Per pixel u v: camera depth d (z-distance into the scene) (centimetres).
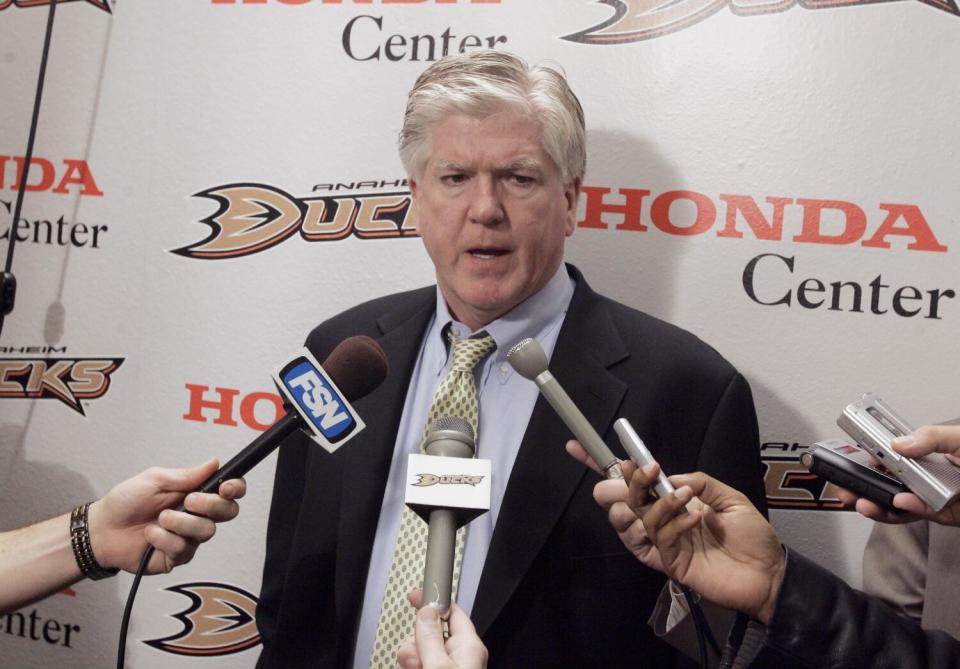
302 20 195
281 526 172
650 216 186
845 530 183
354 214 195
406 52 191
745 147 183
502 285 149
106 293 205
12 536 150
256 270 199
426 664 96
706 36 183
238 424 201
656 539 119
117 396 206
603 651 145
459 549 150
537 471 148
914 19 176
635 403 151
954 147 177
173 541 132
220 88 199
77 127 205
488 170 146
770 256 183
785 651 113
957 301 178
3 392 211
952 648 114
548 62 187
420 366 164
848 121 179
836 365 183
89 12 203
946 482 115
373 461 157
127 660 209
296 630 159
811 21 179
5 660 215
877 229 180
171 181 202
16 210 203
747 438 153
